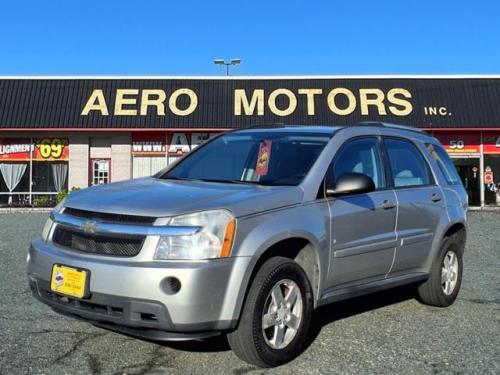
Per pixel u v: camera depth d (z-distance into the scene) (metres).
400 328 5.51
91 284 4.01
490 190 24.03
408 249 5.65
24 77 24.61
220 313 3.98
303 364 4.48
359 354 4.74
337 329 5.44
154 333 3.97
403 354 4.76
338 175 5.06
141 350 4.71
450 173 6.72
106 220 4.20
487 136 24.09
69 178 24.31
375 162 5.58
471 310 6.25
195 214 4.02
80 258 4.14
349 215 4.93
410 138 6.27
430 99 24.00
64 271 4.18
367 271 5.20
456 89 24.25
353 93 24.30
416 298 6.73
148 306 3.86
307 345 4.95
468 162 24.14
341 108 23.80
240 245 4.05
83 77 24.69
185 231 3.95
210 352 4.68
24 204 24.06
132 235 4.02
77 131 23.56
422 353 4.80
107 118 23.34
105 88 24.39
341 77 24.97
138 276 3.85
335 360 4.59
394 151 5.89
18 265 8.54
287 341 4.44
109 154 24.56
